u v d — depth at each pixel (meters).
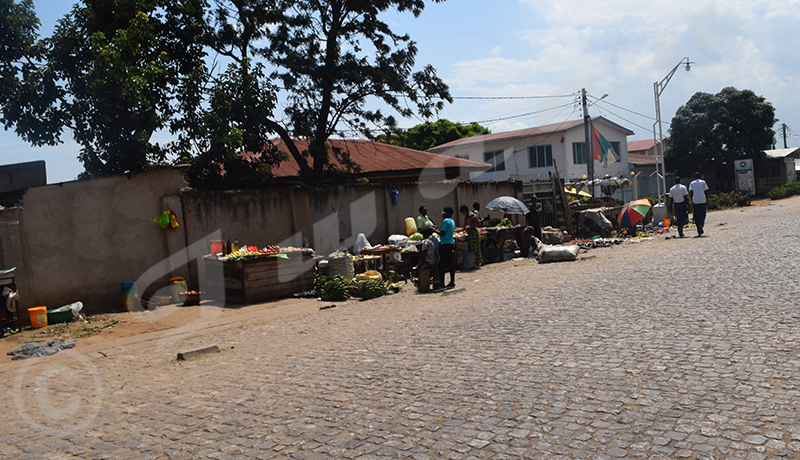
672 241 16.22
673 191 17.19
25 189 10.14
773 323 5.86
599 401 4.14
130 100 11.44
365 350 6.50
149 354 7.54
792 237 13.70
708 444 3.31
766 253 11.35
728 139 42.62
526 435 3.67
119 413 4.95
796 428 3.40
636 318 6.73
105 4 11.88
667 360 4.95
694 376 4.47
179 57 13.68
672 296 7.90
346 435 3.94
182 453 3.87
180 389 5.59
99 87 11.16
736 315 6.38
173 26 13.35
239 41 15.70
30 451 4.17
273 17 15.76
